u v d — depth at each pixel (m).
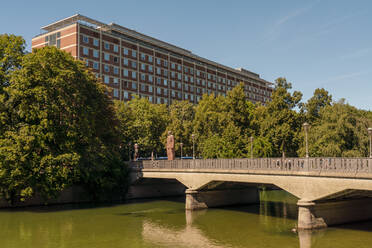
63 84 37.81
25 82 35.84
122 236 26.64
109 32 84.62
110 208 40.91
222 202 40.19
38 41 79.88
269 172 28.81
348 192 24.20
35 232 28.19
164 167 42.81
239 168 32.00
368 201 29.12
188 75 103.94
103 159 45.62
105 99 48.50
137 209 40.19
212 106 68.50
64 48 75.19
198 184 37.38
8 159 34.31
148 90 89.88
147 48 90.75
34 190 38.59
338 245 22.08
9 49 38.53
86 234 27.41
